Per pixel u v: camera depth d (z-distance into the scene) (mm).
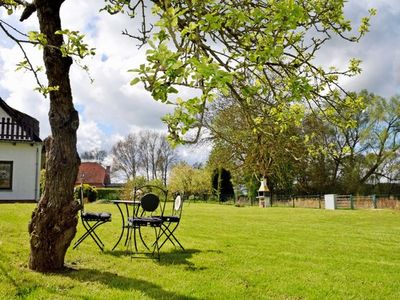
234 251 7828
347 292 5180
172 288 5031
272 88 3900
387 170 34875
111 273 5727
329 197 27484
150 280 5406
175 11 2502
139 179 30188
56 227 5562
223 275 5789
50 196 5578
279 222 14734
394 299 4965
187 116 2824
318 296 4949
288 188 35312
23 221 10508
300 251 8086
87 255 6910
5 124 20016
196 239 9344
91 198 27016
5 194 19969
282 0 2850
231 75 2125
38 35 4043
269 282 5512
